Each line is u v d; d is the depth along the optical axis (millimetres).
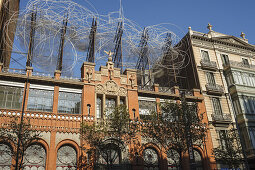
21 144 22906
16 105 25469
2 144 23406
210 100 34812
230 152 28609
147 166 27906
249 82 36938
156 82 42656
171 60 39125
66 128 26031
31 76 26688
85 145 25719
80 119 27031
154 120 26109
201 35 39875
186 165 29312
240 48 41375
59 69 30703
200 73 36469
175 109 25891
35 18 30672
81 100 28234
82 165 24609
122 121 24344
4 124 23172
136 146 27688
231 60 39531
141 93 31375
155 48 38656
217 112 34469
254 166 32062
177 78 40625
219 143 32188
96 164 23984
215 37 39656
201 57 37844
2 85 25703
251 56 41625
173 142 25375
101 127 26031
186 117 26203
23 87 26391
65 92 28047
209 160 30594
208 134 31969
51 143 24828
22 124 21953
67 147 25688
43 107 26406
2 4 30125
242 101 34812
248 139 32344
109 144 25109
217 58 38688
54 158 24422
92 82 29172
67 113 26812
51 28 31094
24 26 30484
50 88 27422
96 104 28781
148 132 25641
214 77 36938
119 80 30672
